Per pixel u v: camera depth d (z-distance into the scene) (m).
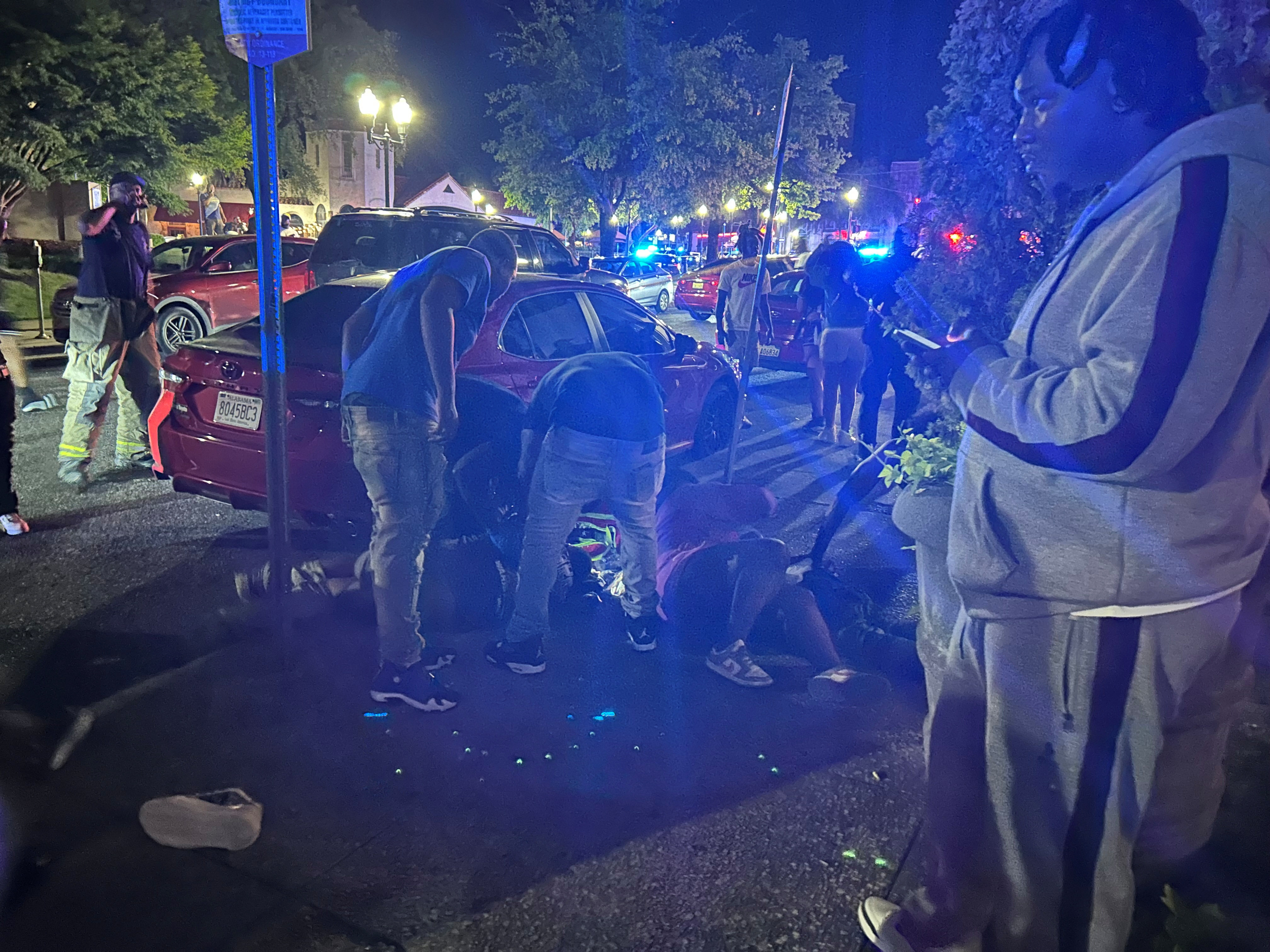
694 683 3.71
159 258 12.62
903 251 2.76
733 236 30.88
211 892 2.43
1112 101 1.57
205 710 3.33
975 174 2.56
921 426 3.01
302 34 3.03
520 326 5.08
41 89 19.00
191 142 24.50
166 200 23.00
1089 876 1.75
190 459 4.79
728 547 3.80
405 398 3.19
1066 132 1.64
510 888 2.50
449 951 2.26
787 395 11.06
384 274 5.32
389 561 3.29
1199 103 1.57
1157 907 2.33
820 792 2.99
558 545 3.58
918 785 3.04
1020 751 1.75
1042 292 1.65
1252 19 1.78
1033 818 1.76
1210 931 2.06
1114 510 1.57
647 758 3.16
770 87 25.91
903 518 2.38
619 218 25.66
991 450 1.71
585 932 2.34
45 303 15.58
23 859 2.49
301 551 4.96
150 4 24.19
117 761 3.00
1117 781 1.68
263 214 3.25
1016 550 1.68
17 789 2.81
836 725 3.43
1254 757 3.16
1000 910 1.86
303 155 39.03
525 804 2.88
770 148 25.61
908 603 4.60
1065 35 1.60
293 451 4.44
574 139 23.25
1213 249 1.36
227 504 5.66
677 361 6.12
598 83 22.73
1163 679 1.64
